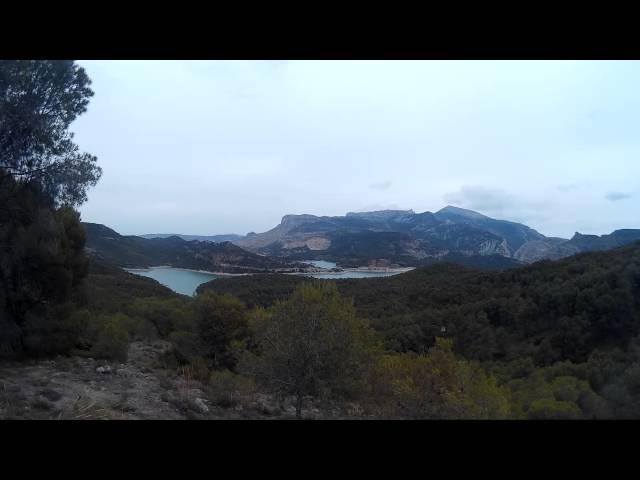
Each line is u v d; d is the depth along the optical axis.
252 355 10.83
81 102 12.88
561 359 24.50
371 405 10.54
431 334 30.84
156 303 27.27
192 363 17.19
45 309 13.77
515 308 30.94
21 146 12.03
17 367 11.58
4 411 7.09
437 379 10.15
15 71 11.16
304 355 9.74
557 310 28.09
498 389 12.00
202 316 21.72
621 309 23.95
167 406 9.23
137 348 19.50
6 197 12.24
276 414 10.10
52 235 13.36
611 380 12.54
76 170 13.14
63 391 9.27
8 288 12.88
